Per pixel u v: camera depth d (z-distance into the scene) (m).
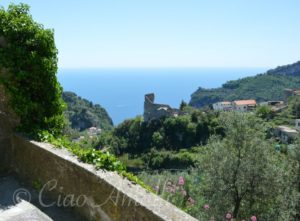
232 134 12.20
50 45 6.04
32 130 5.61
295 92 114.44
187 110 89.94
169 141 64.19
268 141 12.57
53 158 4.83
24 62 5.68
